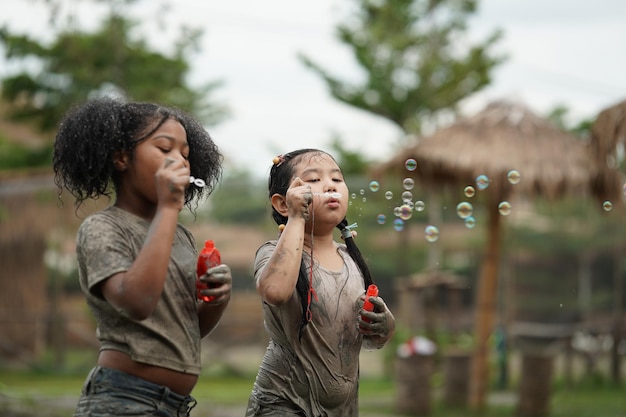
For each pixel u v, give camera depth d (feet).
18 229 64.90
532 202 44.04
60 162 13.91
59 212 64.34
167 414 13.04
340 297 14.88
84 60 67.00
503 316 72.13
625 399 51.24
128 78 68.23
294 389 14.74
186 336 13.35
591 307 85.66
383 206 76.02
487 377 44.96
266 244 15.38
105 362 13.06
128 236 13.20
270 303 13.80
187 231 14.39
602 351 63.31
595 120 33.91
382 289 90.74
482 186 20.42
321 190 15.02
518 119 42.65
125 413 12.76
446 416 42.73
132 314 12.39
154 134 13.42
